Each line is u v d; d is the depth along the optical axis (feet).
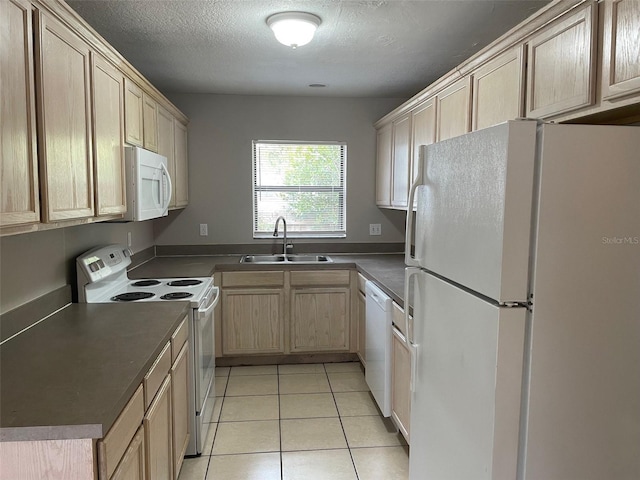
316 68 10.65
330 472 7.89
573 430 4.25
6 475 3.78
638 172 4.08
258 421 9.66
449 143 5.30
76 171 5.80
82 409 4.00
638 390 4.28
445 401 5.47
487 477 4.42
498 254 4.15
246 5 7.15
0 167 4.09
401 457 8.34
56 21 5.22
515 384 4.23
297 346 12.73
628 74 4.32
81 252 8.36
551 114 5.53
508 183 4.03
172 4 7.09
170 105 11.16
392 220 14.61
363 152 14.30
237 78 11.66
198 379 8.25
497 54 6.79
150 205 8.90
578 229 4.07
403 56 9.66
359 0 6.98
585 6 4.88
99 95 6.64
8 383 4.55
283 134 13.96
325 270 12.57
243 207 14.03
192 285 9.59
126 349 5.55
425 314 6.14
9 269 6.02
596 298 4.14
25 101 4.56
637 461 4.36
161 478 5.95
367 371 10.64
